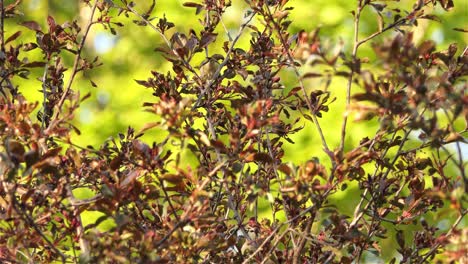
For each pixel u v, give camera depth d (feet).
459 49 35.37
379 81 11.53
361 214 12.82
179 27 37.58
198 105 14.53
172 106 10.48
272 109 14.25
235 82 13.30
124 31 38.01
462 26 35.50
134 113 35.45
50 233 12.58
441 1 12.69
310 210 11.44
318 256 13.51
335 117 33.71
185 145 10.57
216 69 14.65
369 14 35.55
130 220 10.78
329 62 9.76
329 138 33.45
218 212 14.25
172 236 11.00
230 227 14.28
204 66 14.60
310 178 10.76
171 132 10.56
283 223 11.46
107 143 12.98
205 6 14.93
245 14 14.37
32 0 38.91
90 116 36.04
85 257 10.21
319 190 10.89
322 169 10.75
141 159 11.50
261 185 10.82
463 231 10.28
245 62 14.48
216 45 35.50
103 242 10.32
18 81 35.65
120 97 36.19
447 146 30.45
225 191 14.37
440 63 11.76
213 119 14.99
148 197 11.27
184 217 10.82
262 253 13.23
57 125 11.83
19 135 11.27
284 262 13.28
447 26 35.53
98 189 13.34
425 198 13.32
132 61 37.68
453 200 9.91
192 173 11.01
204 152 13.96
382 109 9.91
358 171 11.99
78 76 37.19
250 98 13.20
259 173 13.67
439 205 13.35
